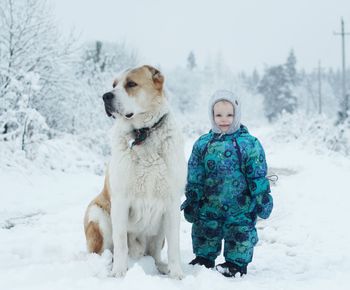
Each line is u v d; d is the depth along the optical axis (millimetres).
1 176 8141
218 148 3840
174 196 3605
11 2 11359
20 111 9328
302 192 7742
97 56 26875
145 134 3564
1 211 6207
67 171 9852
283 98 64938
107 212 3922
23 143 9461
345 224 5648
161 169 3537
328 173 9742
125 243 3561
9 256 3945
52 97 12625
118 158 3545
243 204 3789
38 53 11805
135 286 2877
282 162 11680
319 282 3242
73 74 13695
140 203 3611
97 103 15836
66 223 5676
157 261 3996
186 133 30531
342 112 20578
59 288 2873
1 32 11406
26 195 7277
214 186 3842
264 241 5191
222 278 3264
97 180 9242
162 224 3855
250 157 3791
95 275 3416
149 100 3631
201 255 3932
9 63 11297
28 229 5340
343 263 4137
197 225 3943
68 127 13539
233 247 3723
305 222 5832
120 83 3730
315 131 16219
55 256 4148
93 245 3902
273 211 6551
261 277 3596
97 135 13570
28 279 3188
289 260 4281
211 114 3977
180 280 3336
